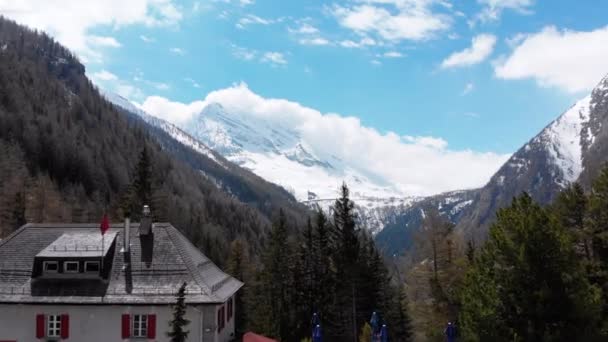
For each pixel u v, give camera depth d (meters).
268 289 80.50
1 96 199.75
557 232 34.75
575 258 34.97
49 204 110.94
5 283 44.38
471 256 68.56
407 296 74.25
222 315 48.53
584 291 34.16
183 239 51.06
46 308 43.16
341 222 73.81
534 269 34.22
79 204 146.38
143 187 91.81
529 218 35.00
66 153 179.12
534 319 34.03
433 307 66.31
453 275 64.81
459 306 64.25
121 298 43.34
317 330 44.47
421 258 70.12
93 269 44.94
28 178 125.12
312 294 78.12
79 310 43.19
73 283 44.31
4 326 43.16
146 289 44.19
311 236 80.62
